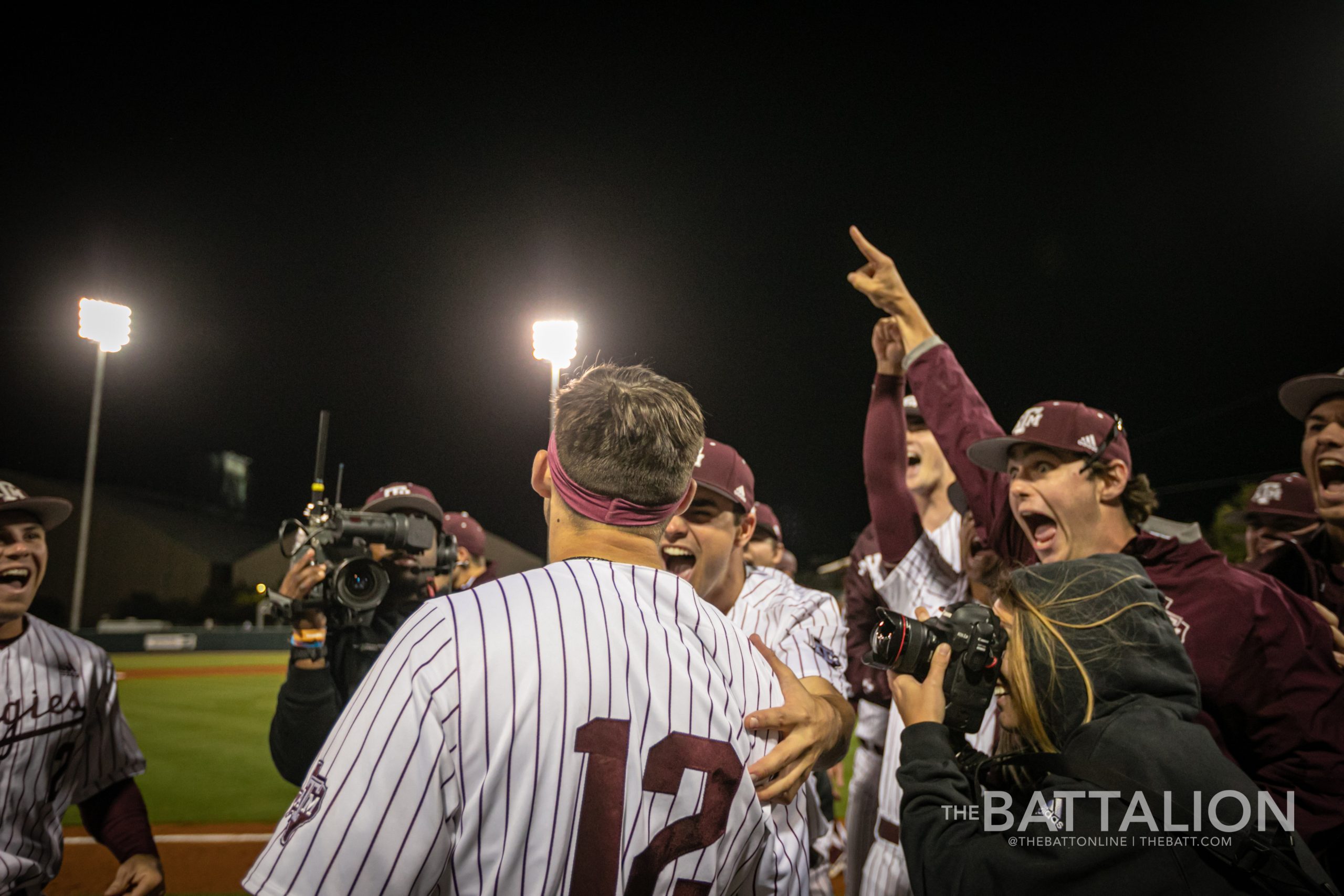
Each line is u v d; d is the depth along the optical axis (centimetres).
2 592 229
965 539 316
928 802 148
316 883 103
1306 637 206
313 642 210
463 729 107
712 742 120
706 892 117
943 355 288
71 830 591
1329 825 194
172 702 1373
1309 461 273
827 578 2580
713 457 226
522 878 106
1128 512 246
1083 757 135
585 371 141
